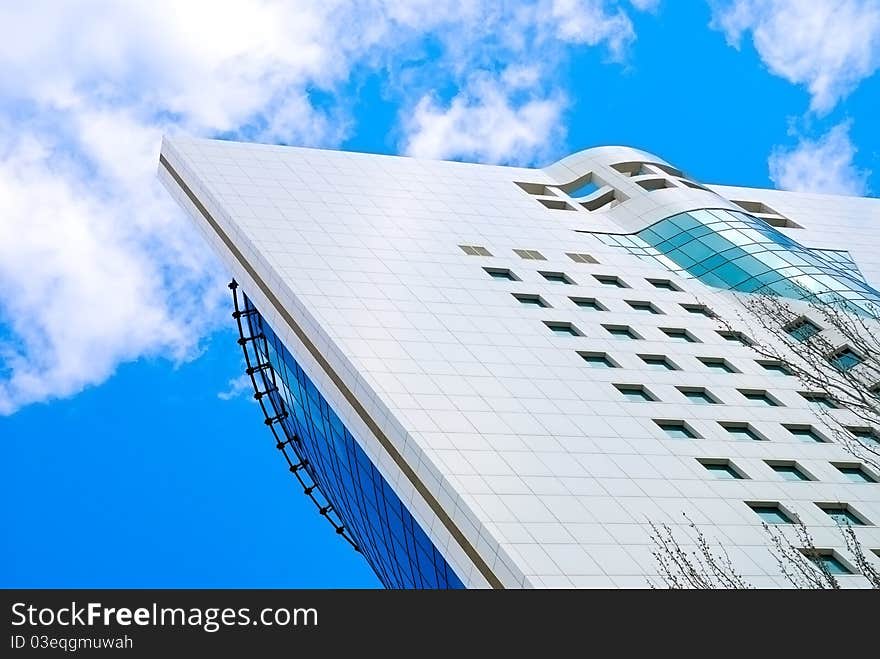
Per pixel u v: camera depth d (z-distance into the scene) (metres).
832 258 70.12
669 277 59.78
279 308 51.91
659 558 32.28
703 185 72.75
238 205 59.09
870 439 46.19
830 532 38.72
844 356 46.31
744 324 54.41
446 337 48.31
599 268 59.38
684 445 43.16
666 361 50.19
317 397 54.94
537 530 36.06
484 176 72.56
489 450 40.31
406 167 70.75
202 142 67.31
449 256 57.22
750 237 62.25
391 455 41.75
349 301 50.09
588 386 46.44
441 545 38.72
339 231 57.91
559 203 69.75
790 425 46.00
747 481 41.38
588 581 33.78
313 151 69.81
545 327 51.25
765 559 36.53
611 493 38.97
